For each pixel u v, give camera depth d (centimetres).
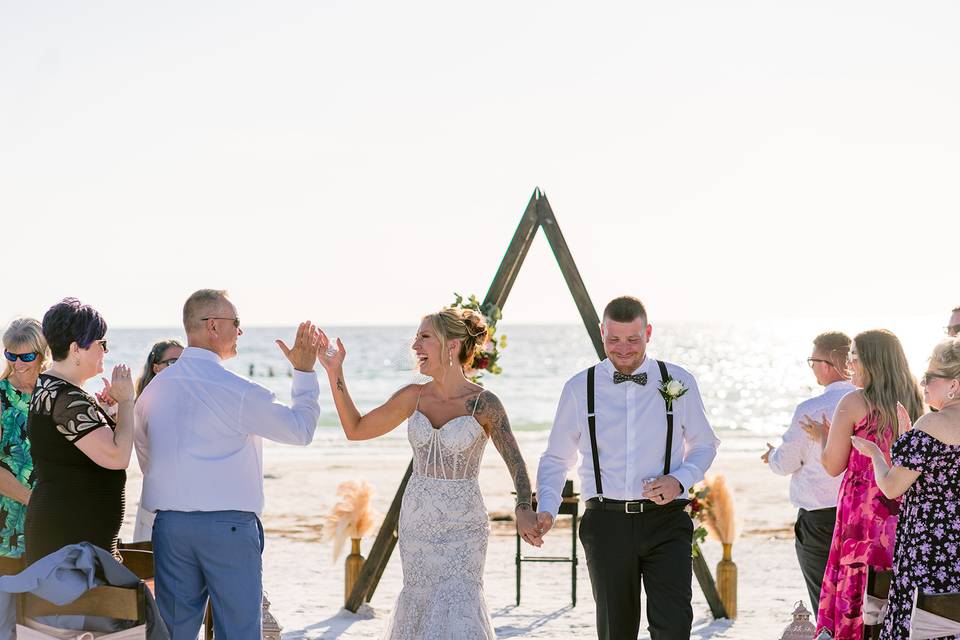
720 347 9288
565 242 705
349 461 1869
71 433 391
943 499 415
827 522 530
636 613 459
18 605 368
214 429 416
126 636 366
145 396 427
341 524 736
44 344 474
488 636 443
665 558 452
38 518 394
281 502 1311
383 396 4566
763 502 1319
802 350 8706
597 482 461
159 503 419
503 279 704
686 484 450
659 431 459
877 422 462
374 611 732
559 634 670
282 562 920
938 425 416
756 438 2686
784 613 730
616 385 465
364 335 11269
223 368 429
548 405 4088
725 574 714
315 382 437
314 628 684
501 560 928
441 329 457
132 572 389
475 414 455
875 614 445
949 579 411
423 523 446
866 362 469
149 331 13100
